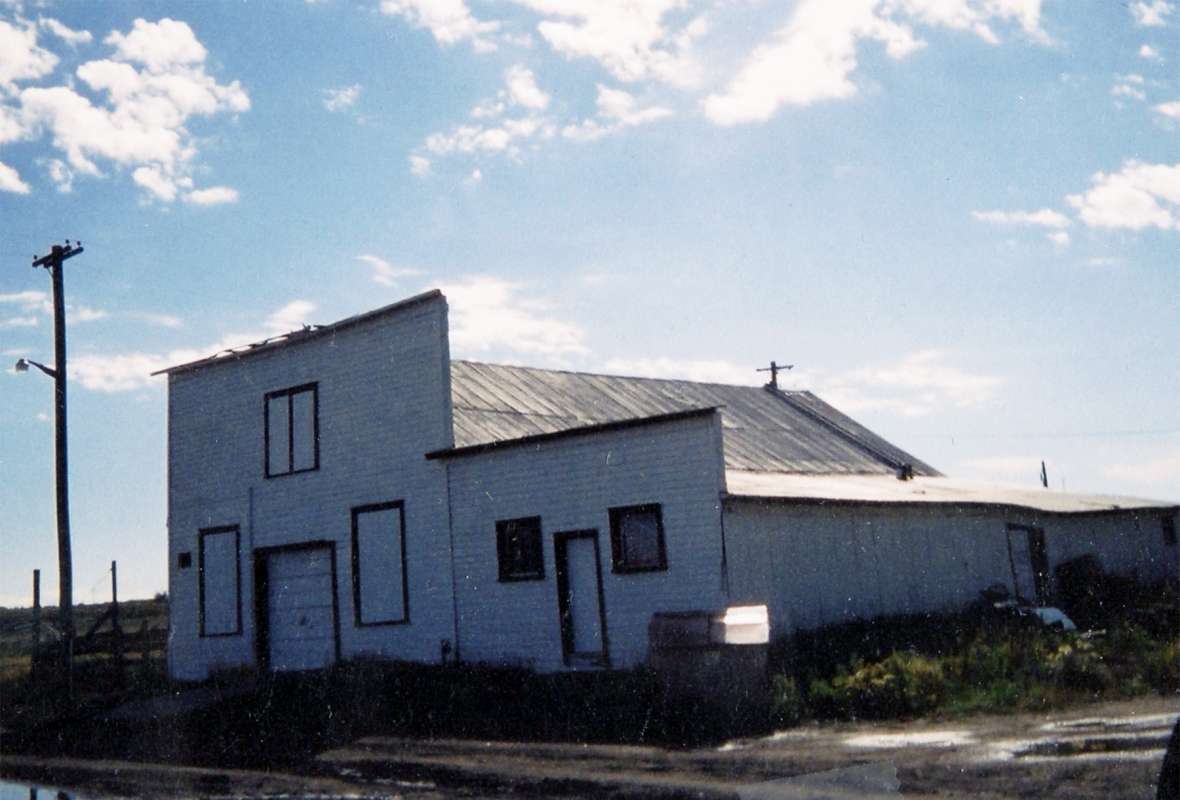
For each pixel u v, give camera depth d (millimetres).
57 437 26281
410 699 18328
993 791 9438
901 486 28984
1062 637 19766
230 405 26500
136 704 21516
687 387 32281
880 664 16266
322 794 11875
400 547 22453
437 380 22172
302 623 24250
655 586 18781
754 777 11047
